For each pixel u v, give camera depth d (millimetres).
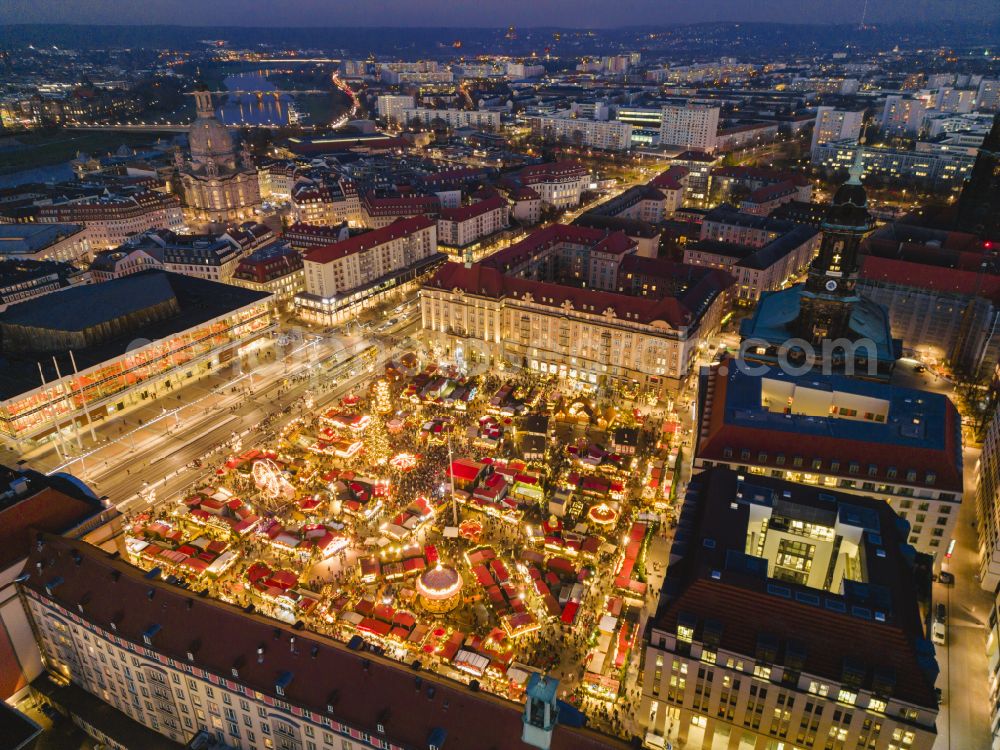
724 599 94562
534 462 173000
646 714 103688
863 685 86875
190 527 150250
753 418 138500
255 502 158375
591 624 124438
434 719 85875
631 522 152000
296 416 194875
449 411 199250
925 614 99500
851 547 109375
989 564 127875
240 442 182375
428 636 120250
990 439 153500
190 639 97562
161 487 163875
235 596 132375
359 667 90875
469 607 129625
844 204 165500
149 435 186000
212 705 99188
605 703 107938
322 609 127188
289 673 92812
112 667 106062
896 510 129875
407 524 146250
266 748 98875
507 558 142000
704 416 150750
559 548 141750
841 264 172000
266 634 95688
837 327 177375
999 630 112875
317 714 90188
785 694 91938
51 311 197875
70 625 107000
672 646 96312
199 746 102562
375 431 188500
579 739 79938
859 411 148125
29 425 175625
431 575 129250
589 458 170000
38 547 111562
